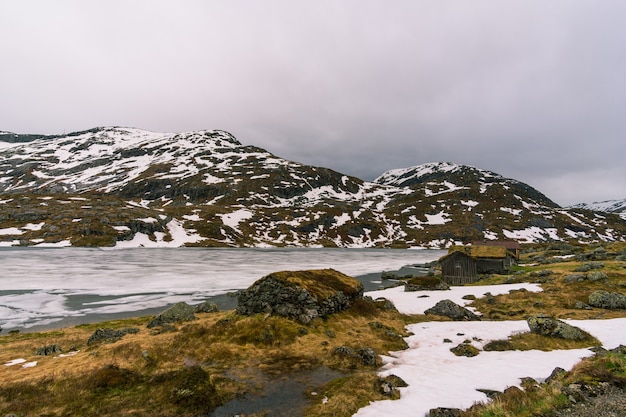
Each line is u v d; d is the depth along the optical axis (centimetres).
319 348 2441
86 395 1647
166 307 4550
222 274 7688
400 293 4919
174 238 16475
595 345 2359
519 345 2441
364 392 1673
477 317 3497
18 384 1741
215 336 2589
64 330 3291
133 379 1844
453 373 1927
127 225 15850
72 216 15825
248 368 2077
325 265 10131
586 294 3969
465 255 6688
